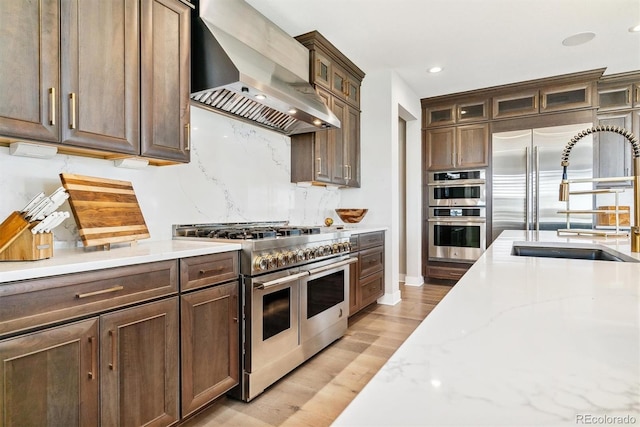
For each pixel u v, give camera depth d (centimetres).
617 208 223
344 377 227
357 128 391
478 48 333
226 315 189
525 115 429
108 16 162
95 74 157
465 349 48
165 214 222
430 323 60
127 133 170
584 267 118
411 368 43
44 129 140
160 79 185
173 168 227
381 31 301
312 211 369
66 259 136
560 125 412
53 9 143
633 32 302
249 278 197
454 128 471
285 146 328
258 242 200
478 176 456
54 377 121
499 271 111
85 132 153
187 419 174
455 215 470
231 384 192
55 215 138
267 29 264
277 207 317
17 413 112
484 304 72
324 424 179
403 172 525
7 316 110
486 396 36
